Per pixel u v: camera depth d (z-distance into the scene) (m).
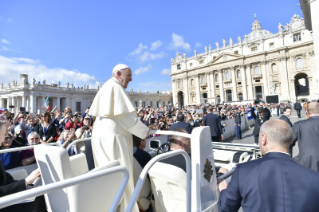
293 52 40.94
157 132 2.08
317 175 1.29
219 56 50.25
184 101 58.88
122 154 1.86
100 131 1.92
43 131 5.30
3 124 1.76
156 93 65.38
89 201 1.40
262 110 7.04
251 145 3.77
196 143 1.80
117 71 2.10
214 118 6.78
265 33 50.72
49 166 1.53
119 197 1.25
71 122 6.07
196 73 55.72
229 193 1.49
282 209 1.21
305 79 43.53
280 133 1.50
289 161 1.38
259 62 45.28
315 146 3.17
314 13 9.03
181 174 1.74
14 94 38.16
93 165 2.50
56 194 1.49
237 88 47.81
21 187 1.61
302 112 23.56
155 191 2.05
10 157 2.94
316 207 1.18
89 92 46.97
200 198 1.67
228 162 3.41
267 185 1.29
